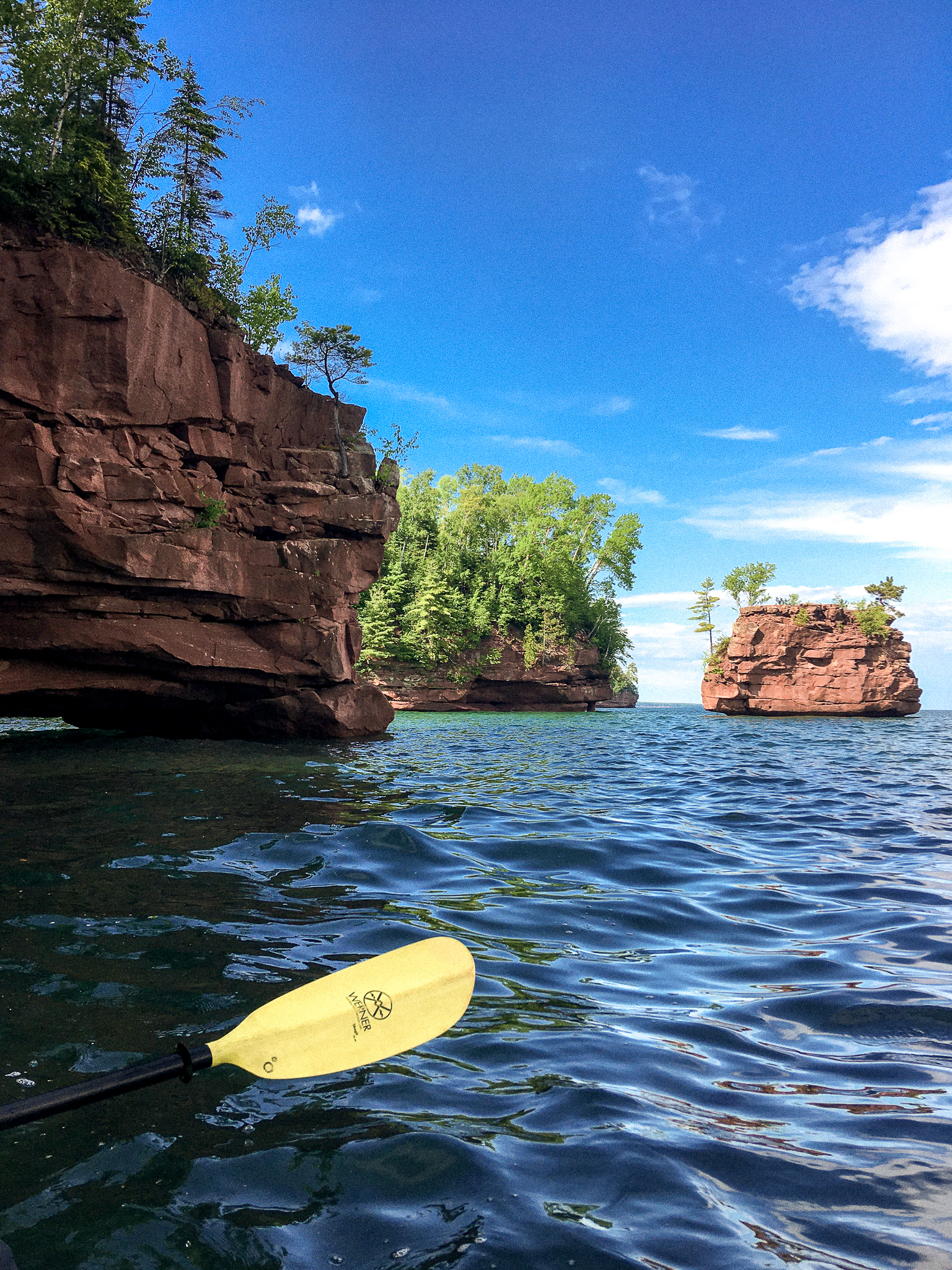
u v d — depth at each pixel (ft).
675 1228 5.72
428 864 18.76
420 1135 7.02
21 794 27.12
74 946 11.81
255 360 63.36
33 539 46.03
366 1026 7.29
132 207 59.98
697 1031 9.73
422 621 170.30
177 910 13.85
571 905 15.80
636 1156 6.70
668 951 13.20
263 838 20.36
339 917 13.98
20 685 48.80
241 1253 5.40
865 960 12.77
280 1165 6.54
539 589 198.08
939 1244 5.56
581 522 212.23
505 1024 9.79
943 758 64.64
